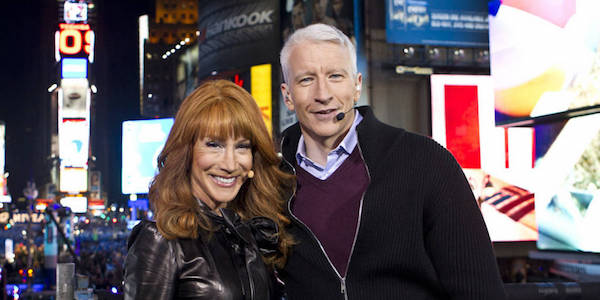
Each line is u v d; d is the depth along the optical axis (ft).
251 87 147.02
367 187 9.35
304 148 10.55
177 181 9.15
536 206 63.82
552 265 67.77
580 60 52.65
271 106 143.13
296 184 10.17
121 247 158.92
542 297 12.70
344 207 9.72
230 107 9.23
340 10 100.17
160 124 139.13
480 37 92.68
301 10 125.90
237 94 9.43
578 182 57.47
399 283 9.23
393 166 9.35
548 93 56.90
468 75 82.33
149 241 8.58
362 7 90.58
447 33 90.22
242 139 9.42
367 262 9.20
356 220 9.60
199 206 9.24
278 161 10.09
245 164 9.54
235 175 9.48
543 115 57.26
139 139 139.13
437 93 81.30
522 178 75.56
